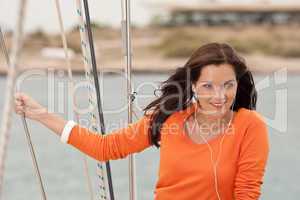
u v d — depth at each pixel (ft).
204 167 10.94
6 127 5.65
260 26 191.83
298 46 185.16
